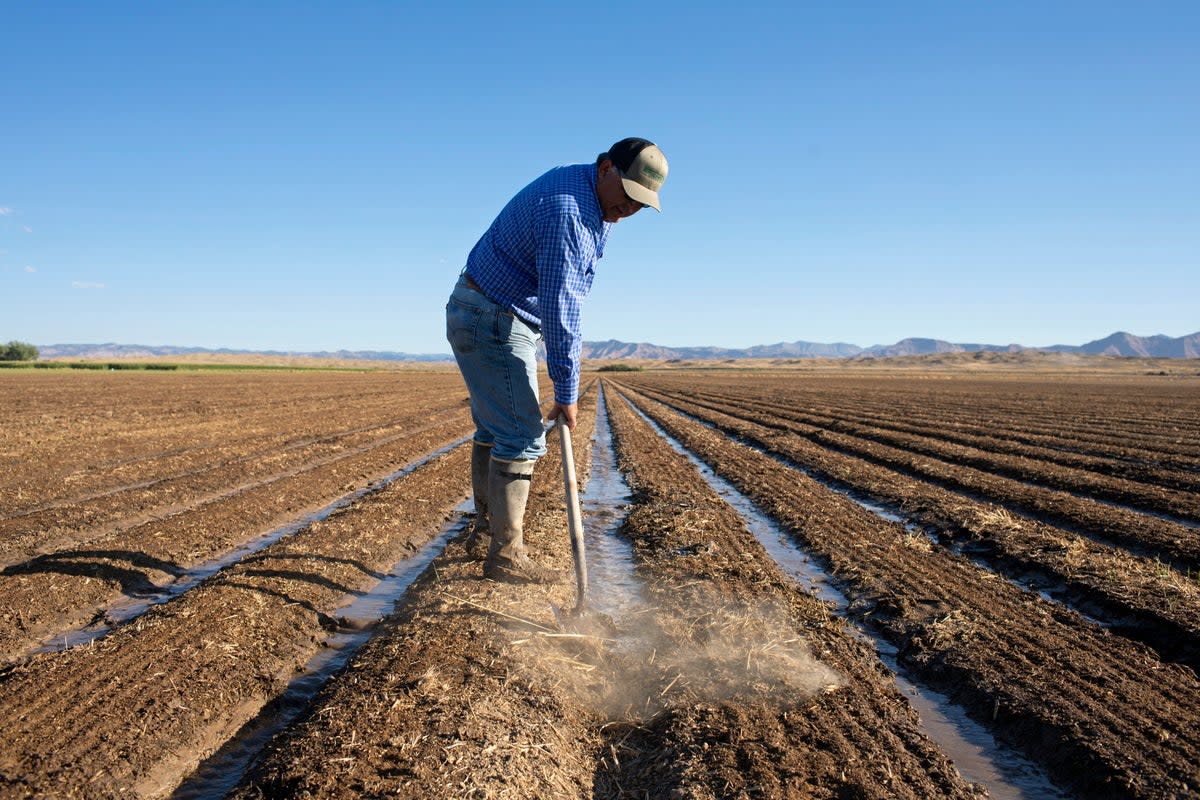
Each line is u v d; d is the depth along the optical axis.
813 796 3.18
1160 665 4.73
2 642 4.79
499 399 5.00
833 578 6.81
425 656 4.23
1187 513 9.61
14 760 3.30
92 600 5.62
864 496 11.09
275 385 43.91
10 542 7.13
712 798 3.13
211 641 4.57
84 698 3.86
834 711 3.94
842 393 45.66
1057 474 12.48
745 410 29.52
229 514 8.46
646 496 10.09
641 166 4.20
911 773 3.39
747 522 9.20
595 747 3.68
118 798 3.17
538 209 4.32
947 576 6.63
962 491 11.59
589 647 4.53
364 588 6.13
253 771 3.37
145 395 30.53
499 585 5.35
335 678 4.22
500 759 3.25
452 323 4.81
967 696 4.41
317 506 9.65
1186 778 3.36
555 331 4.30
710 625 5.00
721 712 3.83
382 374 81.62
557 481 11.17
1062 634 5.23
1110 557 7.15
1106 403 35.06
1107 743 3.67
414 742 3.35
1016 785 3.55
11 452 13.16
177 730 3.67
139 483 11.02
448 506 9.41
